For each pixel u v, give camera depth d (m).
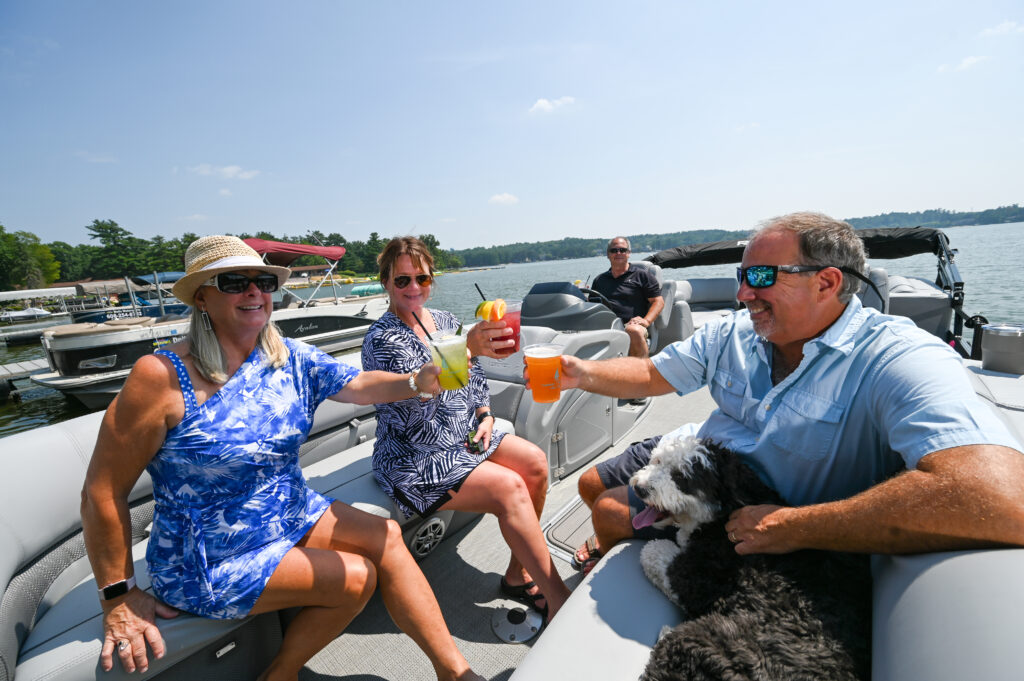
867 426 1.34
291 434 1.56
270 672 1.50
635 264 5.22
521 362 2.71
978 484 0.93
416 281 2.07
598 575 1.46
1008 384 2.45
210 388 1.45
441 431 2.00
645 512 1.55
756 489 1.41
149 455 1.35
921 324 4.84
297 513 1.58
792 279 1.36
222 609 1.37
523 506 1.89
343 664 1.80
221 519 1.42
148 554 1.41
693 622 1.14
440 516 2.32
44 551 1.63
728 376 1.71
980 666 0.70
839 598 1.12
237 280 1.43
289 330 11.89
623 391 1.89
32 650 1.31
